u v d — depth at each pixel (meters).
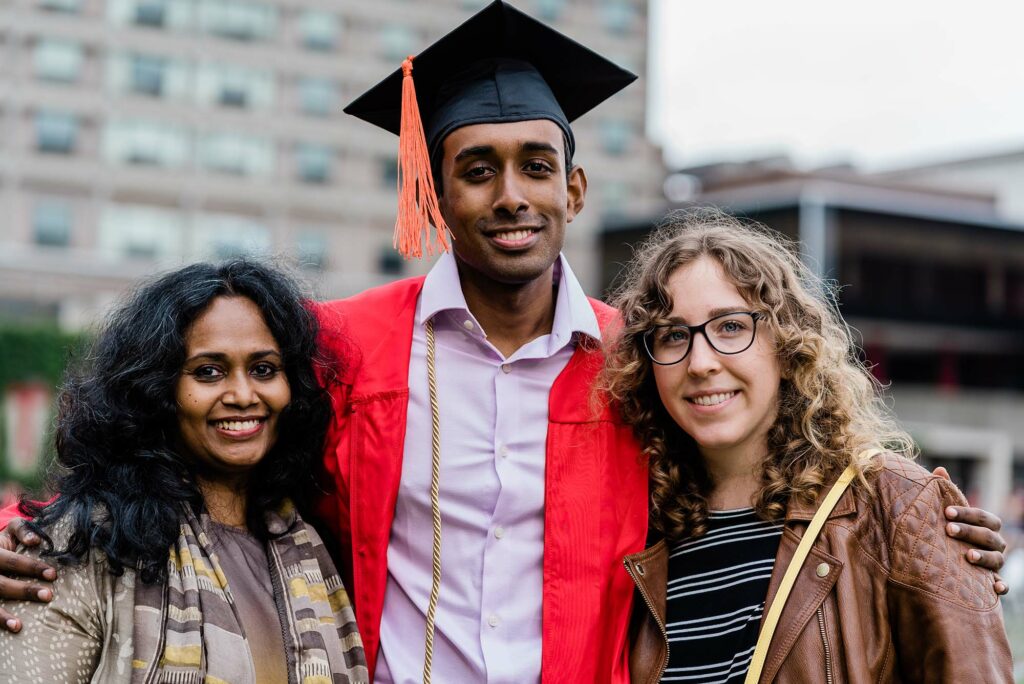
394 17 37.91
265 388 2.68
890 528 2.66
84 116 33.72
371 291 3.26
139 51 34.44
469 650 2.88
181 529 2.57
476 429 3.03
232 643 2.48
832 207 25.02
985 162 44.78
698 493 2.93
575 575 2.93
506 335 3.11
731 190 35.28
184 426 2.63
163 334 2.57
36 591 2.38
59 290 31.69
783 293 2.89
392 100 3.36
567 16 40.72
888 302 29.33
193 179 34.84
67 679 2.37
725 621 2.75
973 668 2.49
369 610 2.93
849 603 2.61
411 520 3.01
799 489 2.75
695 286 2.86
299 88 36.50
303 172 36.34
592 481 3.01
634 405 3.04
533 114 2.99
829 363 2.89
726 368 2.81
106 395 2.58
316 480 3.03
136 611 2.44
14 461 18.56
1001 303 30.92
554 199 2.97
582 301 3.13
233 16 35.66
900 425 3.20
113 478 2.52
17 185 32.91
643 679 2.83
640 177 41.12
